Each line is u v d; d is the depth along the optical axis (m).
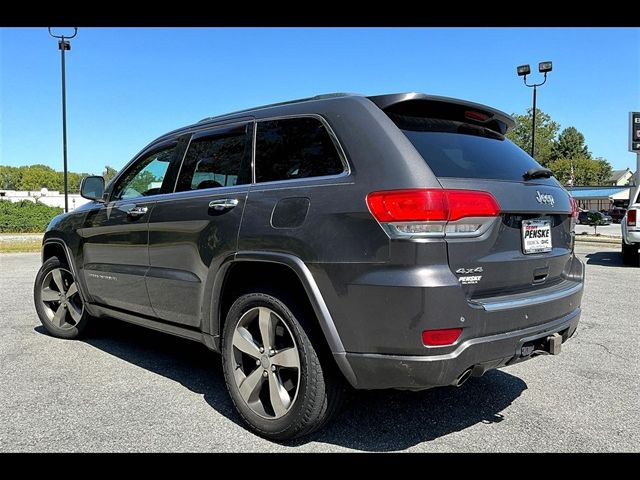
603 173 87.81
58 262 5.02
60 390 3.67
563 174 78.25
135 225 3.92
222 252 3.12
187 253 3.44
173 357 4.50
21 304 6.96
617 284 8.62
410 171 2.49
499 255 2.68
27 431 3.01
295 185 2.86
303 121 3.02
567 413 3.29
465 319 2.43
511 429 3.05
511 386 3.78
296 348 2.76
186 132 3.89
